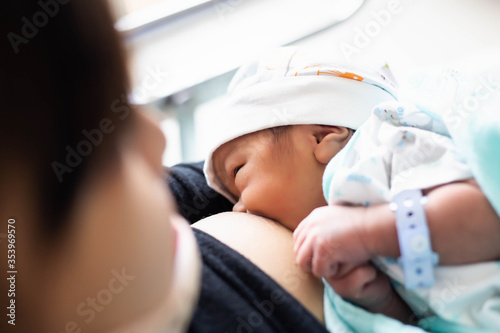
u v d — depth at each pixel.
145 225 0.37
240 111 0.84
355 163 0.66
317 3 1.69
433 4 1.76
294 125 0.81
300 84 0.82
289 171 0.78
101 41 0.35
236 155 0.84
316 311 0.62
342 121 0.80
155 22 1.53
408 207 0.55
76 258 0.36
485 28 1.65
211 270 0.61
